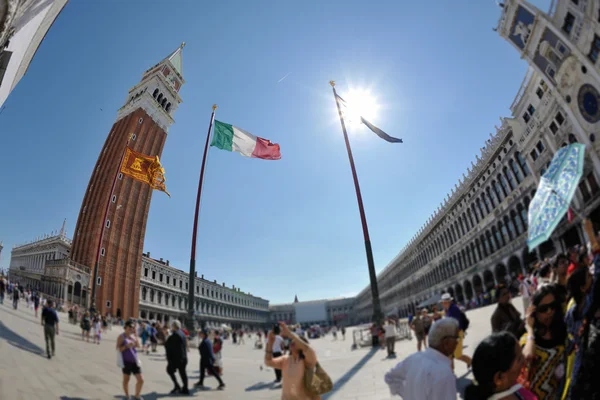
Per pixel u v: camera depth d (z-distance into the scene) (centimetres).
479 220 5012
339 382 1191
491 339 284
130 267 6875
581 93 2661
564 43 2619
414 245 8006
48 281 5591
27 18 823
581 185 2850
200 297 9675
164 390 1168
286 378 529
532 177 3678
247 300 13612
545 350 375
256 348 3769
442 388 320
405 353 1720
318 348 3136
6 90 1027
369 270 2402
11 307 2772
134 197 7281
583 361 300
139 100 7669
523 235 3916
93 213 6775
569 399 307
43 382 964
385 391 934
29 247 8419
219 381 1248
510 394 271
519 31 3077
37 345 1530
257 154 3094
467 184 5172
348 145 2784
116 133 7744
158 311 7738
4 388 811
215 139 3041
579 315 342
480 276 5047
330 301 17012
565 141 3061
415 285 8300
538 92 3341
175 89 8875
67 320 3288
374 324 2327
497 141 4281
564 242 3238
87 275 5891
